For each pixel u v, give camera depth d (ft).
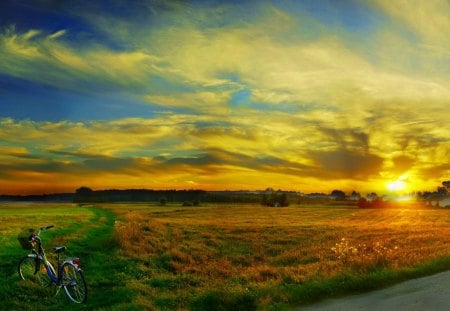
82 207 462.19
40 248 62.64
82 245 122.62
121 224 189.98
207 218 281.13
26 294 62.08
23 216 224.12
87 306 57.47
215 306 47.52
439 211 416.67
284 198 597.11
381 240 148.46
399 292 48.93
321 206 601.62
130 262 101.09
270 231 182.70
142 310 50.93
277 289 51.39
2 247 100.83
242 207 506.89
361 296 48.62
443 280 53.42
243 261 118.52
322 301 47.91
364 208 513.86
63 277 59.00
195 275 92.22
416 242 138.82
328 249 128.16
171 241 147.84
